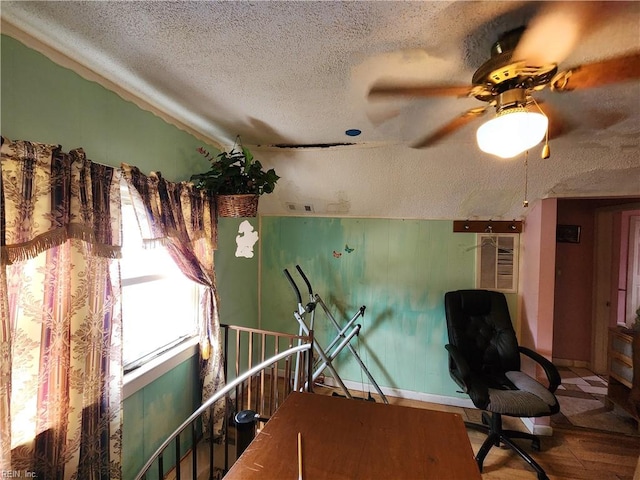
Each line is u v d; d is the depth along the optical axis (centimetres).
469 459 106
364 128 192
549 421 243
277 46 112
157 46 116
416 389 301
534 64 108
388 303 306
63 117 124
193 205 188
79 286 123
